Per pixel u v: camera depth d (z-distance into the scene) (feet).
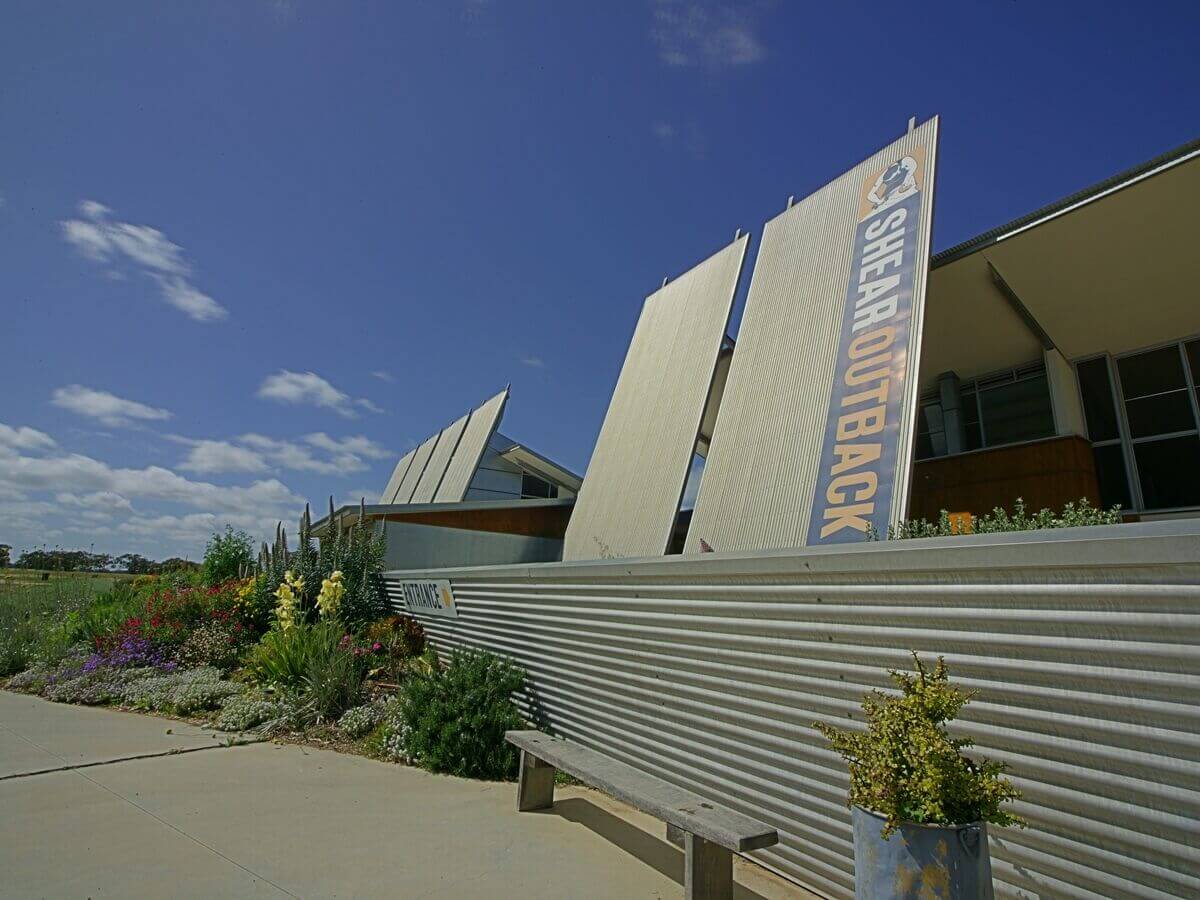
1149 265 29.99
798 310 28.17
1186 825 7.42
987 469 39.32
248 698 25.53
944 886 7.38
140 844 12.89
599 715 18.70
